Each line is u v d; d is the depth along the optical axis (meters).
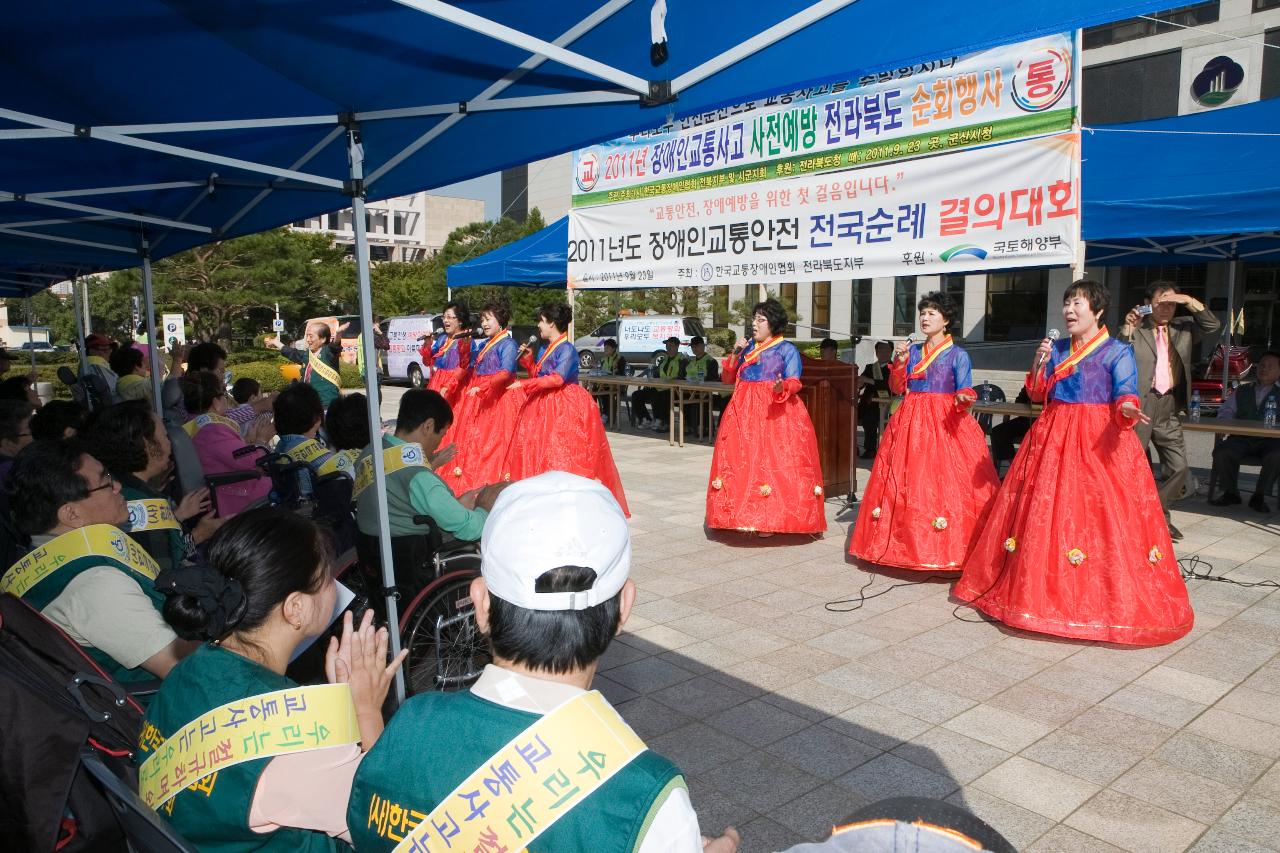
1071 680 3.76
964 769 3.06
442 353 7.84
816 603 4.78
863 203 6.37
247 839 1.30
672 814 0.98
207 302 22.59
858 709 3.52
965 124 5.70
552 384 5.89
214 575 1.45
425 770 1.03
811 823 2.76
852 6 2.10
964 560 4.93
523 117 2.91
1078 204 5.22
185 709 1.37
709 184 7.51
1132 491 4.08
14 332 33.06
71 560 2.07
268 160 3.50
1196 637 4.21
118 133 2.50
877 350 9.60
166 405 6.11
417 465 3.43
